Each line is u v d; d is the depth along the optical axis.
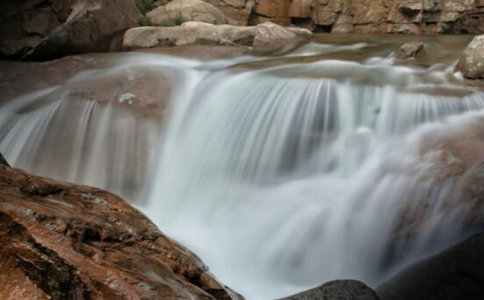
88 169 7.04
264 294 4.70
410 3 14.49
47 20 10.66
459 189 4.98
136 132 7.17
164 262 2.86
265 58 9.51
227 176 6.70
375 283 4.73
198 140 7.06
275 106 6.88
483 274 4.23
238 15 15.11
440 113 6.10
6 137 7.37
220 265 5.22
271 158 6.59
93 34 10.28
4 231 2.31
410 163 5.53
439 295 4.24
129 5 11.42
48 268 2.17
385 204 5.27
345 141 6.31
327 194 5.77
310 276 4.98
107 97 7.50
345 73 7.44
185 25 10.85
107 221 3.03
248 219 5.96
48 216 2.59
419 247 4.83
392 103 6.40
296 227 5.47
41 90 8.23
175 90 7.76
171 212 6.59
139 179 6.96
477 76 7.08
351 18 15.71
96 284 2.23
